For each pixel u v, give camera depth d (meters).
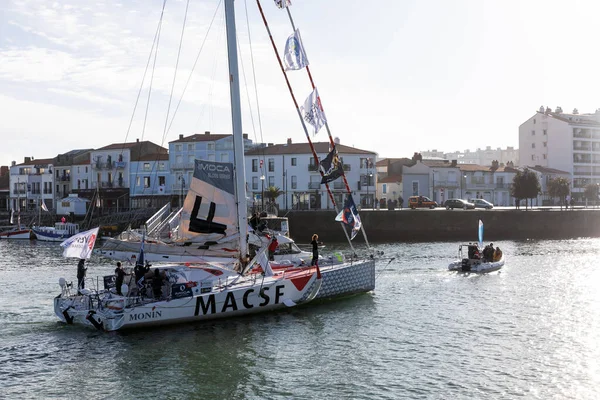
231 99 25.69
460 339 23.22
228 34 25.52
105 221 82.50
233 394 17.56
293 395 17.45
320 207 95.88
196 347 21.92
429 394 17.41
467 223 77.69
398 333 24.08
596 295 32.34
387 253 55.94
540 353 21.34
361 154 96.69
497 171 113.44
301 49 29.22
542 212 80.56
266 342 22.69
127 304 23.12
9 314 27.16
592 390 17.69
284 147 100.19
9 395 17.48
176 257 25.08
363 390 17.78
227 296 24.83
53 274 42.72
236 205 25.77
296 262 30.39
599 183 129.38
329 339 23.16
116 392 17.72
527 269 43.16
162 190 103.38
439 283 36.19
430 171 107.75
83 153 116.56
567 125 127.12
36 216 99.44
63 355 21.00
